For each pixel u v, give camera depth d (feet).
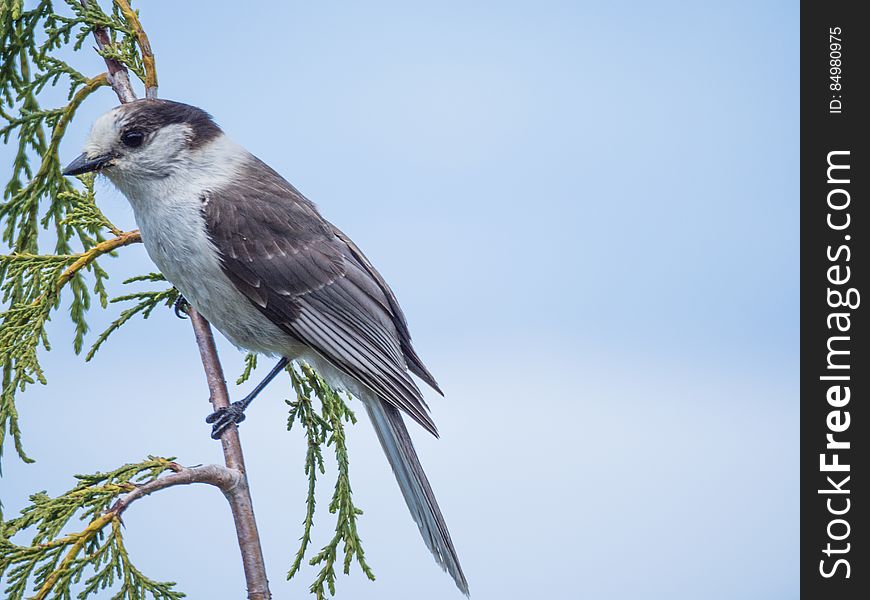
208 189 30.66
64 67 30.12
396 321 33.24
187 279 30.45
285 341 31.37
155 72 30.68
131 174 29.86
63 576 20.61
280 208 31.55
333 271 31.68
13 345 26.09
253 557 23.79
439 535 29.04
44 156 30.22
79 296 31.01
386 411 30.96
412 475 29.91
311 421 29.76
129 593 21.21
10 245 30.45
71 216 29.14
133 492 21.81
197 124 31.07
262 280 30.68
